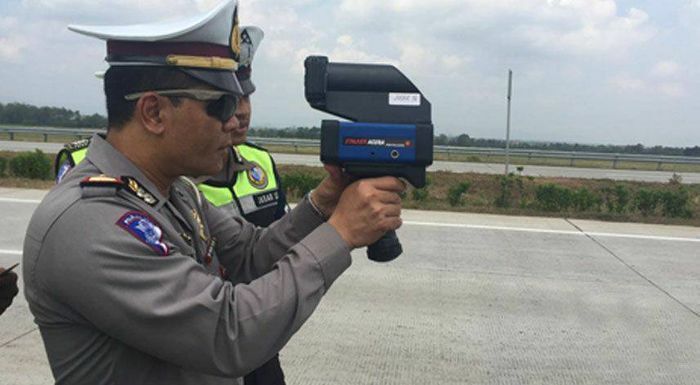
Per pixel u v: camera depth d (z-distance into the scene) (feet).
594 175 68.69
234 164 7.01
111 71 3.69
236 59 3.89
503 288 16.51
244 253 5.00
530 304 15.24
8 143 83.66
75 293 3.29
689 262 20.07
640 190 36.06
